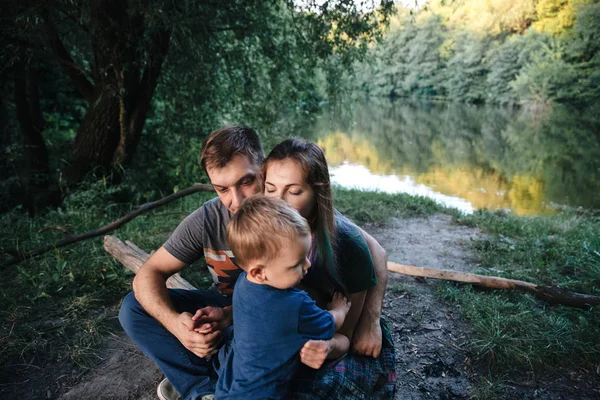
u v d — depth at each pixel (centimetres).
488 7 4284
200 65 576
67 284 341
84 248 403
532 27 3844
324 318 158
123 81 553
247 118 698
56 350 271
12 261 370
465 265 412
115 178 621
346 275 175
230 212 193
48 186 670
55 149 836
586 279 363
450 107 4016
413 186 1183
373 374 178
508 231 494
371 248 201
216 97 671
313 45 604
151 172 704
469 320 307
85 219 498
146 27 527
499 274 379
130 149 621
